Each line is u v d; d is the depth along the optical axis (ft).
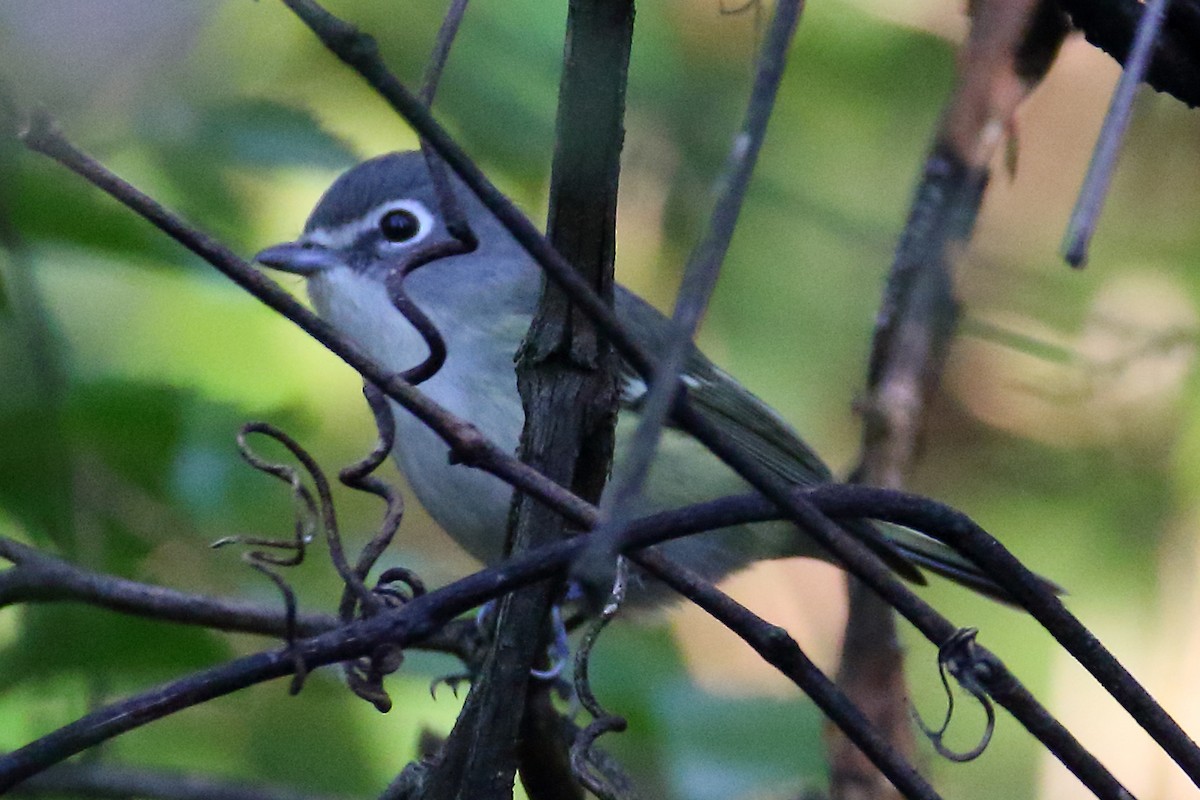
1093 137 43.65
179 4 13.62
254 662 14.46
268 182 35.68
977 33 24.85
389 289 16.55
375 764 28.89
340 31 12.85
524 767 18.02
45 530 23.16
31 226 24.22
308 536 16.87
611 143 14.52
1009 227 43.21
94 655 21.54
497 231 33.32
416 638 14.71
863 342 42.06
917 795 15.25
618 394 15.85
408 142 36.42
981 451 43.04
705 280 12.03
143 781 23.16
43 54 13.34
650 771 24.81
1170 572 41.47
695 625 43.93
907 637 40.65
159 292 30.73
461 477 30.60
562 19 33.86
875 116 42.09
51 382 23.22
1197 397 40.81
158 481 25.17
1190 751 15.56
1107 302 41.45
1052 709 39.81
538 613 15.98
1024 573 15.55
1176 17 19.30
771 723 25.05
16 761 13.80
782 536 33.50
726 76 41.57
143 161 26.37
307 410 30.04
